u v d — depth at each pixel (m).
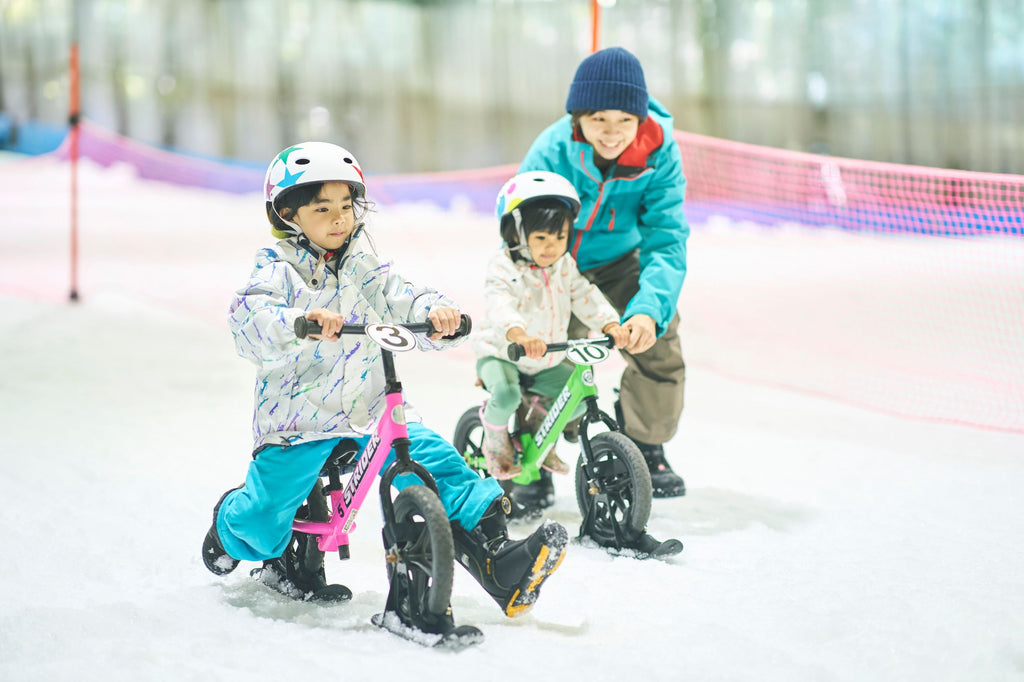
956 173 6.09
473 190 24.06
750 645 2.67
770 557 3.45
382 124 25.97
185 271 12.59
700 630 2.77
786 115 23.66
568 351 3.47
